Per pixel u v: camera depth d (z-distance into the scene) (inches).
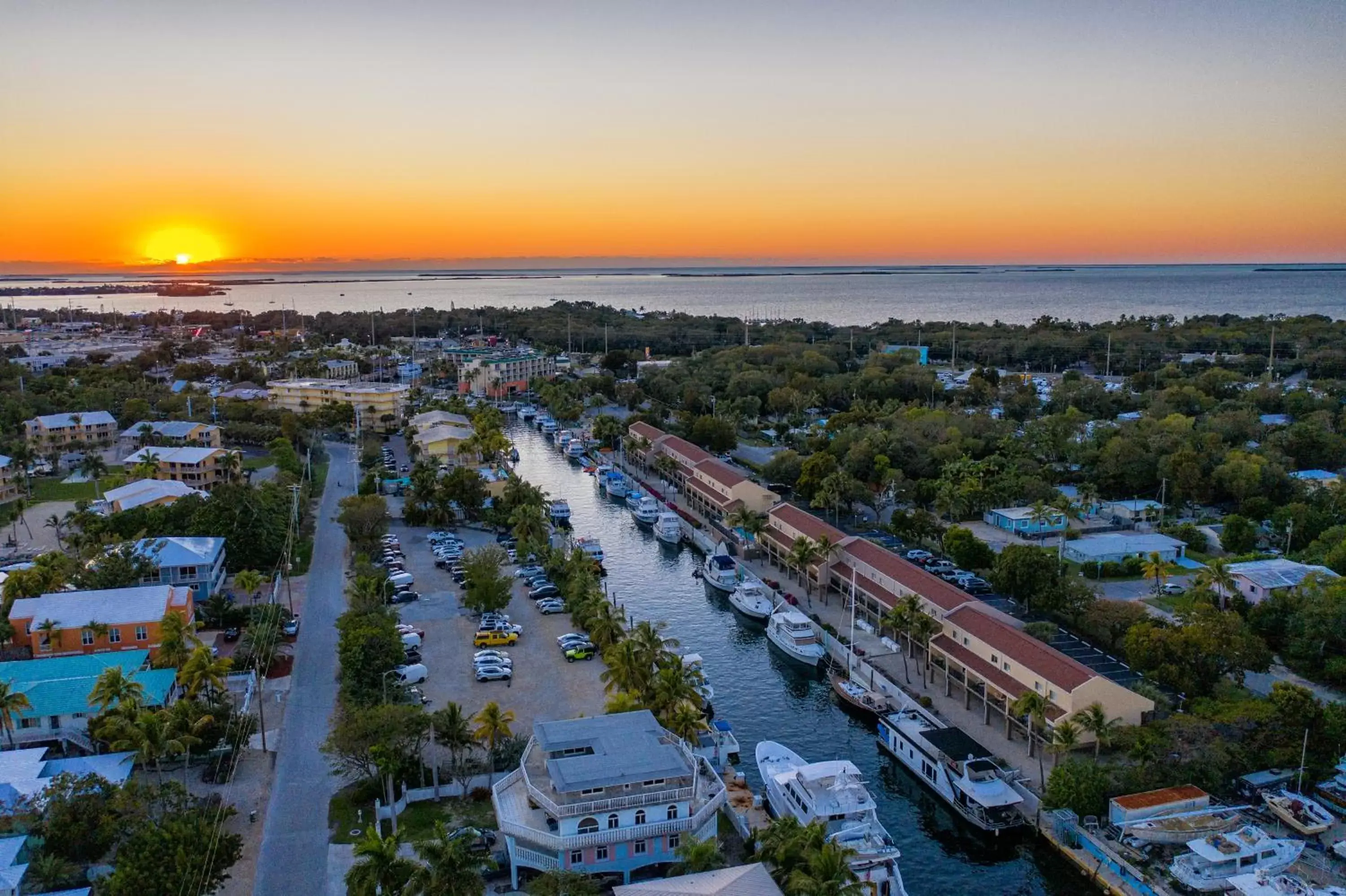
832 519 7022.6
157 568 4921.3
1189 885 2753.4
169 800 2783.0
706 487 7327.8
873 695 4114.2
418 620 4977.9
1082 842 3061.0
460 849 2411.4
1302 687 3695.9
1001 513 6604.3
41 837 2620.6
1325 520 5920.3
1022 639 3895.2
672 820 2861.7
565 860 2763.3
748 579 5738.2
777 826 2669.8
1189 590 5064.0
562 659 4475.9
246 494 5831.7
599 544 6540.4
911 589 4675.2
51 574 4611.2
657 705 3506.4
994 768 3363.7
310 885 2728.8
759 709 4244.6
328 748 3132.4
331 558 6023.6
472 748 3521.2
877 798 3577.8
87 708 3474.4
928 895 2967.5
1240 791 3280.0
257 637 4362.7
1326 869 2847.0
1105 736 3292.3
